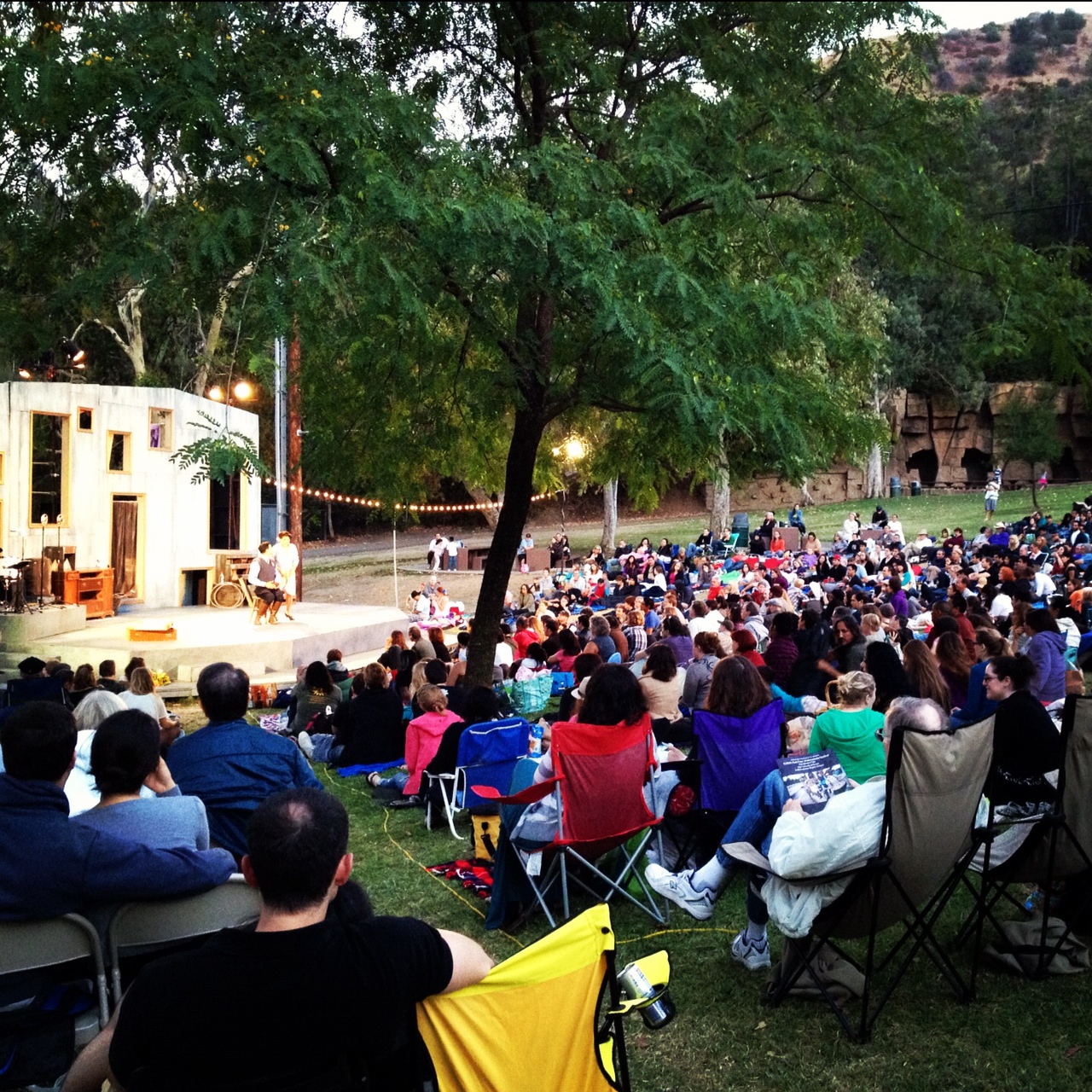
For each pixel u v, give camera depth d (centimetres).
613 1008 244
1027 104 5809
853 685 552
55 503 1931
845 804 409
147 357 4003
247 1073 204
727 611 1652
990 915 479
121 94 731
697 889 488
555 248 797
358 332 851
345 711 997
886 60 1052
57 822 311
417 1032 225
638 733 551
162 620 1923
